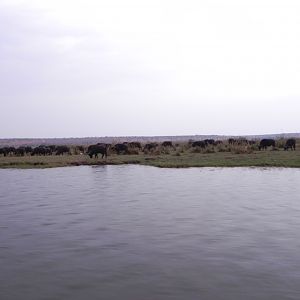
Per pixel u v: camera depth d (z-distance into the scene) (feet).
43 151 213.25
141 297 30.27
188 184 91.45
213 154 180.14
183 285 32.35
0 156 212.02
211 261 37.93
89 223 54.13
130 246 43.11
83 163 154.61
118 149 210.18
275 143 223.30
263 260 38.01
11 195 80.23
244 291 31.01
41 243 44.73
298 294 30.37
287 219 54.80
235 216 57.06
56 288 32.22
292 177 101.14
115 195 78.13
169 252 40.83
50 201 72.43
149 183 94.94
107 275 34.78
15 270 36.32
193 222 53.78
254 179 98.27
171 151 213.66
